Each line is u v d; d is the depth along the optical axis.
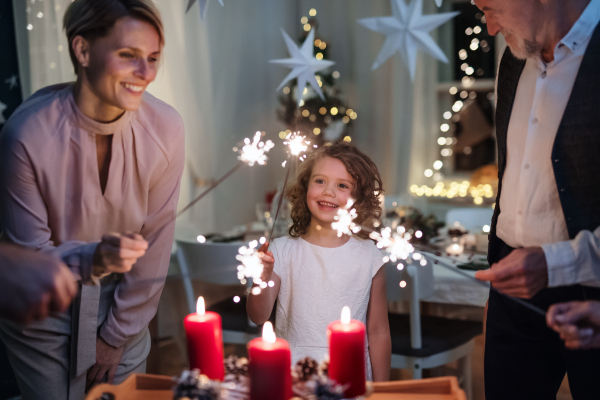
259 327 1.96
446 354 1.77
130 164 1.18
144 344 1.38
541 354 1.18
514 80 1.15
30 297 0.74
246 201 4.12
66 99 1.13
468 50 4.04
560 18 1.00
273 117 4.30
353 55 4.17
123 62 1.03
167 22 3.23
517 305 1.16
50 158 1.11
